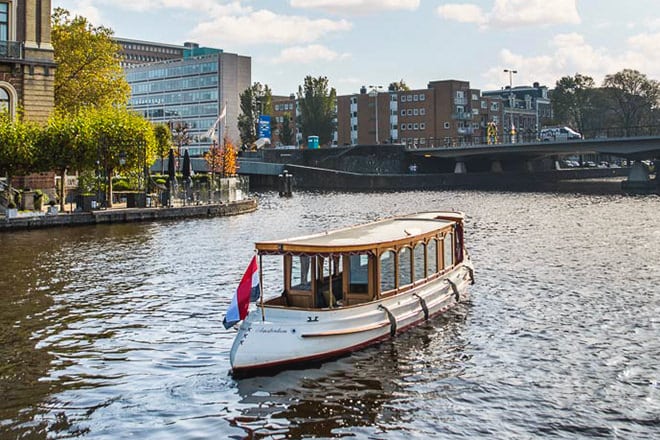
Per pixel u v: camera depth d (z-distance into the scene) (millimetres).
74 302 23094
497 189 96250
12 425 13469
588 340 18828
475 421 13609
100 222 47688
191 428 13375
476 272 28953
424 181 104688
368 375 16031
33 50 53594
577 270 29328
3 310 21969
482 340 18734
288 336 16406
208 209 55375
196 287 25656
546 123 146000
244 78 166250
